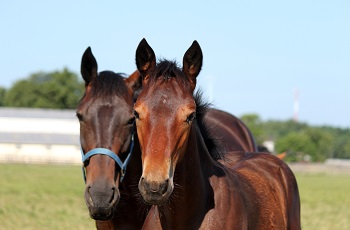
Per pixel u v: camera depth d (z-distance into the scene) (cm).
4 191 2480
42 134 7331
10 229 1405
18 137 7225
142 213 696
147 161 520
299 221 781
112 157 654
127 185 704
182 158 561
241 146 1010
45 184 2973
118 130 663
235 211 598
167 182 515
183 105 538
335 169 6494
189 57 573
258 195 675
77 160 7006
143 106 539
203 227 577
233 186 620
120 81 691
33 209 1850
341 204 2391
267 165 774
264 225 664
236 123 1067
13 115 7475
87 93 691
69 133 7425
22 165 5406
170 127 530
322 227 1603
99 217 639
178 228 580
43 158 6856
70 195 2397
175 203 570
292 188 775
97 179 641
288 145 7856
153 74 555
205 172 598
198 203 577
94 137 657
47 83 9950
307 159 8081
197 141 598
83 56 697
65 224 1517
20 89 9925
